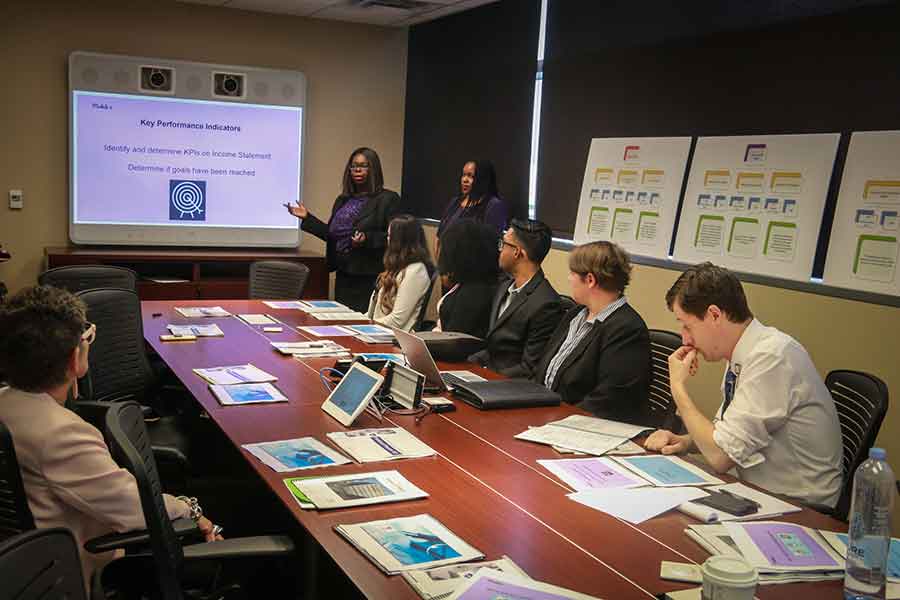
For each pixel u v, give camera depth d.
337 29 7.59
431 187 7.51
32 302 1.98
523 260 3.68
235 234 7.28
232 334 4.09
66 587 1.25
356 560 1.74
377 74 7.79
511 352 3.68
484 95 6.71
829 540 1.89
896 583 1.68
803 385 2.36
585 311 3.31
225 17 7.20
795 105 4.21
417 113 7.71
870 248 3.77
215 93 7.08
